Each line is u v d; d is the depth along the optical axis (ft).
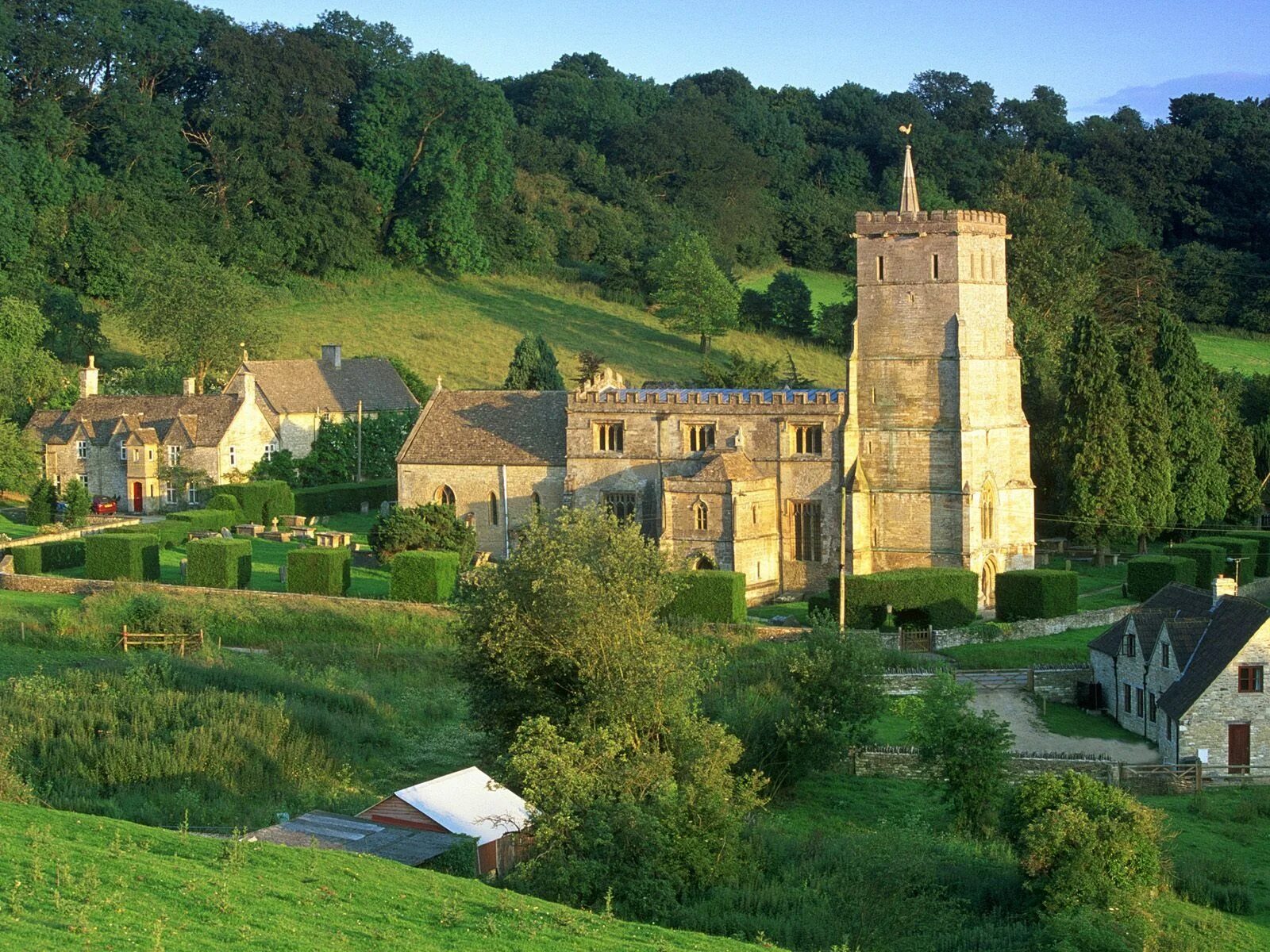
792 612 368.07
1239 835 239.30
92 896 152.05
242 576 380.99
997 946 192.65
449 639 342.64
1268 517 498.28
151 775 238.07
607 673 233.14
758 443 392.88
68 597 374.63
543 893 192.85
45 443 524.11
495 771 235.20
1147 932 195.00
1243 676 273.13
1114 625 316.81
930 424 376.68
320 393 544.21
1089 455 430.20
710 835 209.56
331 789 241.96
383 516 429.79
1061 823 203.72
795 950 187.42
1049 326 570.46
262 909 157.28
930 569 364.38
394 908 166.09
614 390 412.16
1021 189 636.07
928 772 255.70
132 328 607.37
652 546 254.88
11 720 250.16
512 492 425.28
